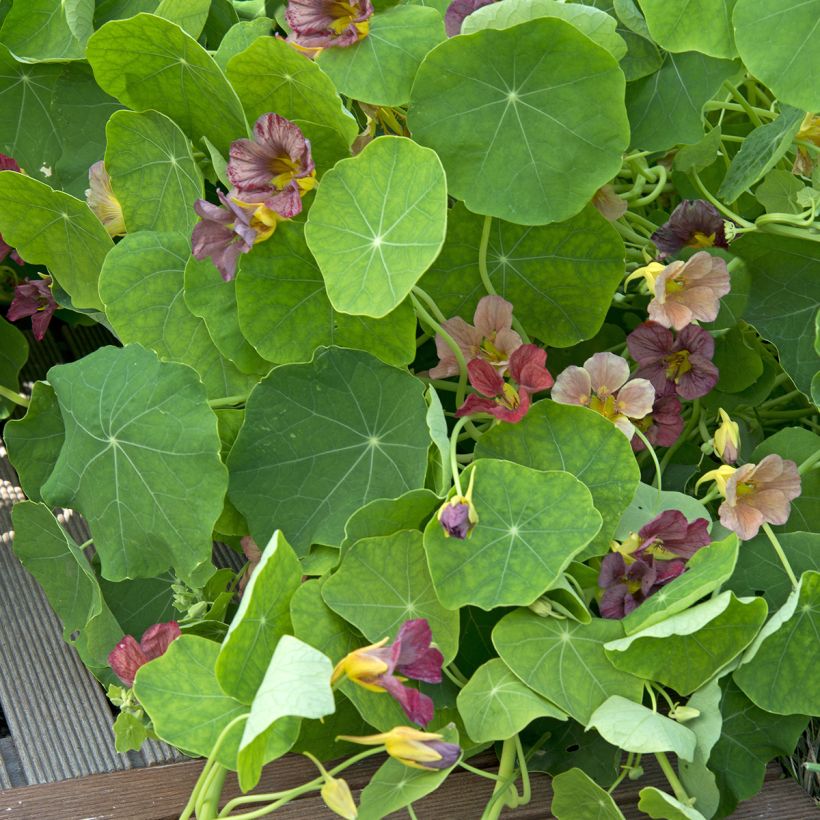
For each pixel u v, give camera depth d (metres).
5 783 0.72
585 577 0.73
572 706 0.68
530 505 0.70
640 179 0.86
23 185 0.79
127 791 0.71
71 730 0.75
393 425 0.74
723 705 0.72
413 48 0.75
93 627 0.77
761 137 0.82
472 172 0.74
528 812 0.72
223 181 0.76
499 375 0.73
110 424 0.74
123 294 0.78
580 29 0.74
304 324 0.75
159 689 0.67
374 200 0.71
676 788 0.69
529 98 0.73
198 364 0.78
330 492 0.73
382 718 0.68
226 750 0.65
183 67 0.74
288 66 0.73
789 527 0.79
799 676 0.70
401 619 0.70
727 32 0.75
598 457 0.73
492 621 0.75
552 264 0.78
